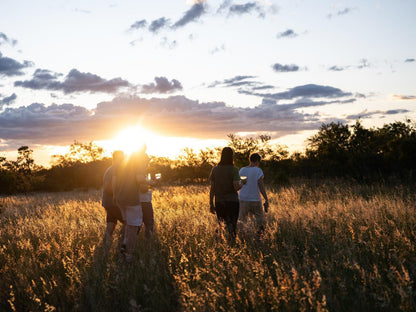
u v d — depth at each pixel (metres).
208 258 4.59
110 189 6.19
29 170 62.62
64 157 66.94
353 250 4.54
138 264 4.65
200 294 3.55
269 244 5.36
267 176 24.72
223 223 5.93
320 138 25.53
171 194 16.83
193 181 34.44
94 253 5.21
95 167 63.41
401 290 3.14
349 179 20.89
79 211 11.95
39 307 3.85
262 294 3.42
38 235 7.16
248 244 5.26
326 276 3.98
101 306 3.76
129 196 5.45
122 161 5.58
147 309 3.67
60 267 4.96
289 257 4.52
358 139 24.14
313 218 6.63
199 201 12.68
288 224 6.40
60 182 61.78
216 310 3.37
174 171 35.19
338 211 7.68
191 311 3.36
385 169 20.61
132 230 5.43
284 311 3.24
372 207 7.84
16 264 5.16
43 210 13.54
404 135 22.48
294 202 11.08
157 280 4.13
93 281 4.21
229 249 4.94
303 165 26.06
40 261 5.42
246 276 3.89
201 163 34.62
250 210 6.42
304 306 3.13
